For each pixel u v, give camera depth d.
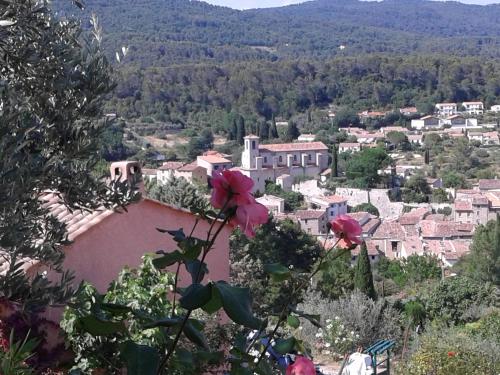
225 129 109.69
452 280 19.77
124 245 8.63
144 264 6.74
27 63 4.18
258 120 116.12
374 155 86.06
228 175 2.59
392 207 81.38
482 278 36.56
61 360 4.74
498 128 125.00
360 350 11.56
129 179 4.71
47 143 4.21
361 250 23.23
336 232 3.00
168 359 2.97
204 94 117.88
